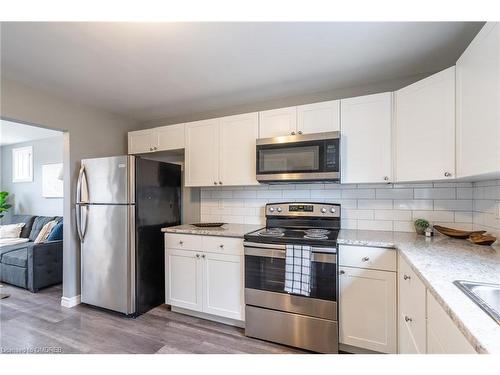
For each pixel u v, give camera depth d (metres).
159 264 2.83
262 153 2.36
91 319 2.48
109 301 2.58
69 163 2.79
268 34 1.67
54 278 3.47
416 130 1.84
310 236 2.04
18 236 4.51
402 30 1.63
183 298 2.51
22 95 2.39
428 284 1.01
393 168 2.01
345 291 1.86
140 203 2.62
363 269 1.81
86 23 1.53
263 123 2.48
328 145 2.12
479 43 1.29
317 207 2.47
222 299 2.31
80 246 2.85
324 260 1.88
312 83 2.43
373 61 2.02
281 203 2.61
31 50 1.83
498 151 1.12
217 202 3.06
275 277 2.04
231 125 2.63
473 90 1.37
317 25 1.58
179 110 3.19
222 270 2.31
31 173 5.20
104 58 1.95
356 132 2.13
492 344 0.61
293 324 1.98
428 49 1.85
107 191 2.61
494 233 1.68
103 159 2.64
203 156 2.77
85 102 2.88
